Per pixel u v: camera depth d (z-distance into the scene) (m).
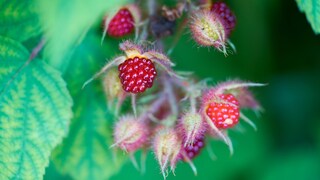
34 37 0.25
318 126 0.40
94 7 0.19
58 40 0.19
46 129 0.26
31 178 0.25
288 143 0.39
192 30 0.25
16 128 0.26
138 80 0.25
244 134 0.37
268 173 0.37
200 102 0.26
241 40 0.35
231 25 0.26
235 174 0.36
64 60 0.26
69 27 0.19
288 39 0.37
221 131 0.26
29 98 0.26
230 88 0.26
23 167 0.25
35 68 0.26
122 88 0.25
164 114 0.27
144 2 0.26
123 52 0.25
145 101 0.27
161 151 0.26
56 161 0.29
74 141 0.29
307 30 0.36
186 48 0.32
